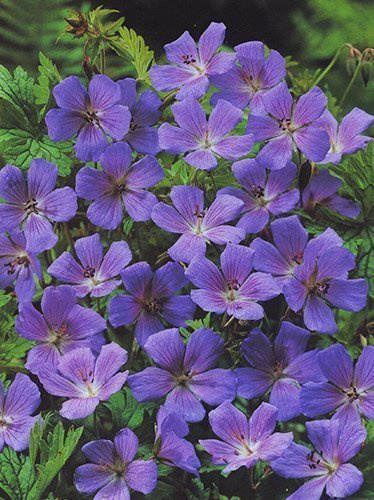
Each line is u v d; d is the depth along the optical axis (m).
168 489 0.69
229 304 0.67
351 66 0.92
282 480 0.71
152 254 0.79
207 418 0.73
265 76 0.76
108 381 0.65
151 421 0.70
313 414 0.66
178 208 0.70
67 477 0.70
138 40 0.81
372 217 0.76
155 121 0.75
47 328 0.68
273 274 0.70
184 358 0.66
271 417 0.65
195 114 0.73
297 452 0.65
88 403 0.65
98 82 0.72
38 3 1.28
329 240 0.68
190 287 0.77
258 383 0.67
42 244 0.71
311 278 0.68
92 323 0.69
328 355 0.66
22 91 0.79
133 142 0.75
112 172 0.71
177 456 0.64
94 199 0.72
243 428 0.65
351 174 0.77
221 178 0.77
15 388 0.67
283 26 1.73
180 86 0.75
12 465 0.67
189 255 0.69
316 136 0.72
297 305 0.68
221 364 0.73
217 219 0.70
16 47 1.29
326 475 0.65
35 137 0.78
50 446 0.66
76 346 0.69
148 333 0.69
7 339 0.75
